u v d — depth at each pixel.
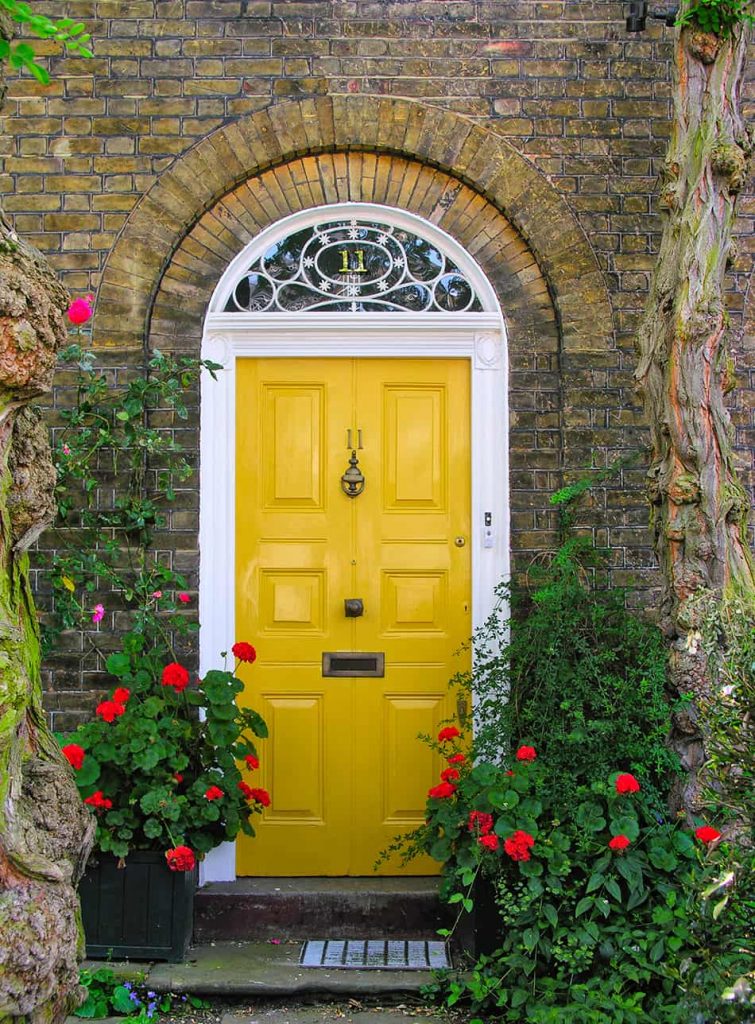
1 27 2.48
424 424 4.95
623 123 4.84
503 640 4.71
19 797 2.25
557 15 4.86
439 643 4.91
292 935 4.55
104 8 4.82
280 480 4.94
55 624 4.68
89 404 4.65
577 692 4.17
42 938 2.11
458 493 4.94
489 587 4.86
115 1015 3.94
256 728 4.54
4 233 2.28
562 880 3.88
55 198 4.80
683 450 3.91
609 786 3.93
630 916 3.79
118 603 4.71
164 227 4.79
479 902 4.04
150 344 4.81
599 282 4.79
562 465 4.76
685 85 4.04
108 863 4.23
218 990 4.04
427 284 4.92
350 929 4.56
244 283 4.94
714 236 3.90
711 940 3.12
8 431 2.32
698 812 3.86
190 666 4.71
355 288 4.93
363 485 4.94
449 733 4.40
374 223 4.94
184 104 4.81
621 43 4.86
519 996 3.73
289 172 4.88
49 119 4.81
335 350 4.93
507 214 4.82
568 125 4.84
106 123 4.80
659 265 4.07
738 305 4.84
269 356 4.93
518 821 3.90
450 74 4.83
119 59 4.82
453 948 4.41
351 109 4.79
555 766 4.07
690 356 3.87
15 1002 2.07
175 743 4.40
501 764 4.35
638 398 4.73
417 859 4.84
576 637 4.25
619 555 4.73
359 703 4.90
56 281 2.39
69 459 4.57
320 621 4.93
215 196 4.82
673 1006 3.44
